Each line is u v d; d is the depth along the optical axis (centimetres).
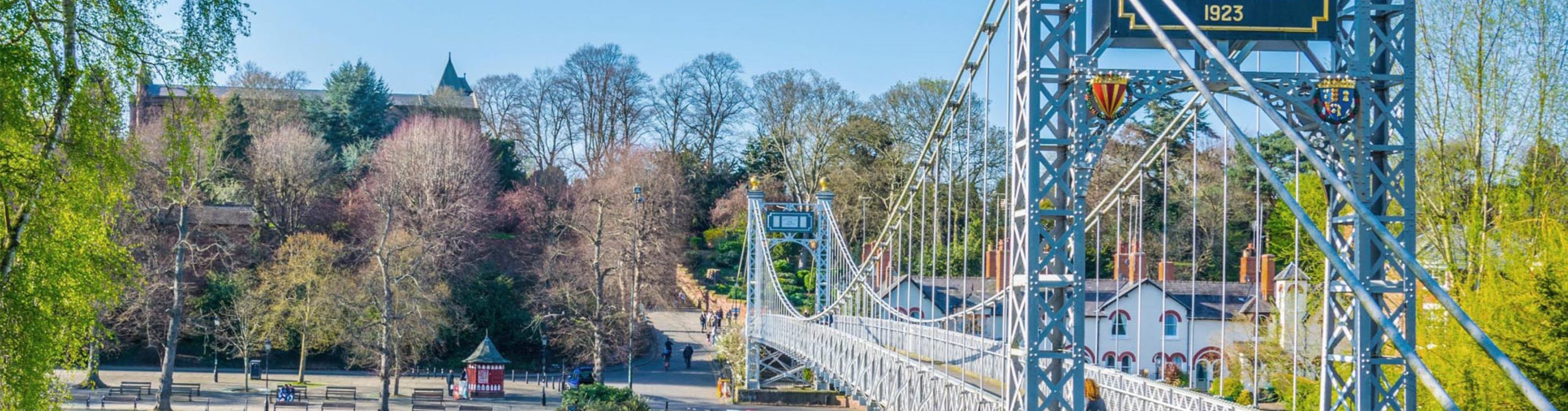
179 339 8025
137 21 2761
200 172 6378
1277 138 7006
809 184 10762
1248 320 5538
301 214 9669
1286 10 2020
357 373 7856
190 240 8038
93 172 2741
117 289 2994
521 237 10431
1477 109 3284
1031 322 2009
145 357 7900
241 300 7150
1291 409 3619
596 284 7338
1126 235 7712
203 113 2972
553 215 10456
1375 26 2041
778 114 11412
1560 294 2634
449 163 9875
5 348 2681
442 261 8288
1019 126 2055
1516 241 2908
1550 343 2606
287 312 7756
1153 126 7806
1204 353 6047
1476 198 3155
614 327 7656
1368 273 2022
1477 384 2692
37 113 2681
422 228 8612
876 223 9669
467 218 9312
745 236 11056
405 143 10031
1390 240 1498
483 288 8631
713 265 11025
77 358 3034
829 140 10794
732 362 7388
